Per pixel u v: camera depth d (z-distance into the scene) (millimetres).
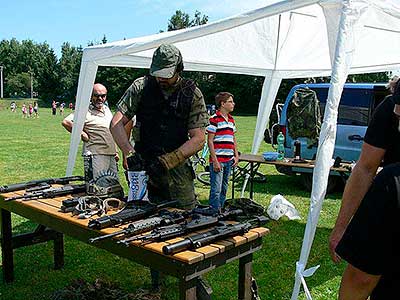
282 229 5379
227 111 5438
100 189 2867
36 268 3881
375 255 1152
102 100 4750
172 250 1949
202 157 9039
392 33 4543
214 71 5973
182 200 3033
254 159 6160
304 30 5121
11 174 8867
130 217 2393
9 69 83625
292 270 4078
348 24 2662
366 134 1865
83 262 4074
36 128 21625
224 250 2070
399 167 1194
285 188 7934
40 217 2789
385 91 6855
